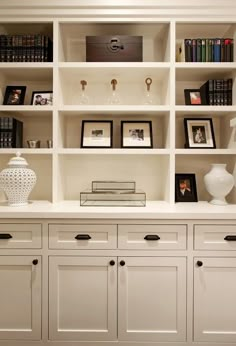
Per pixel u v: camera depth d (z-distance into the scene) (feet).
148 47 6.88
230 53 6.07
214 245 5.08
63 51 6.51
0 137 6.10
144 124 6.64
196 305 5.10
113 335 5.13
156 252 5.10
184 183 6.63
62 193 6.59
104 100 6.95
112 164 6.95
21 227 5.15
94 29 6.38
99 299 5.14
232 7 5.78
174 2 5.76
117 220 5.11
